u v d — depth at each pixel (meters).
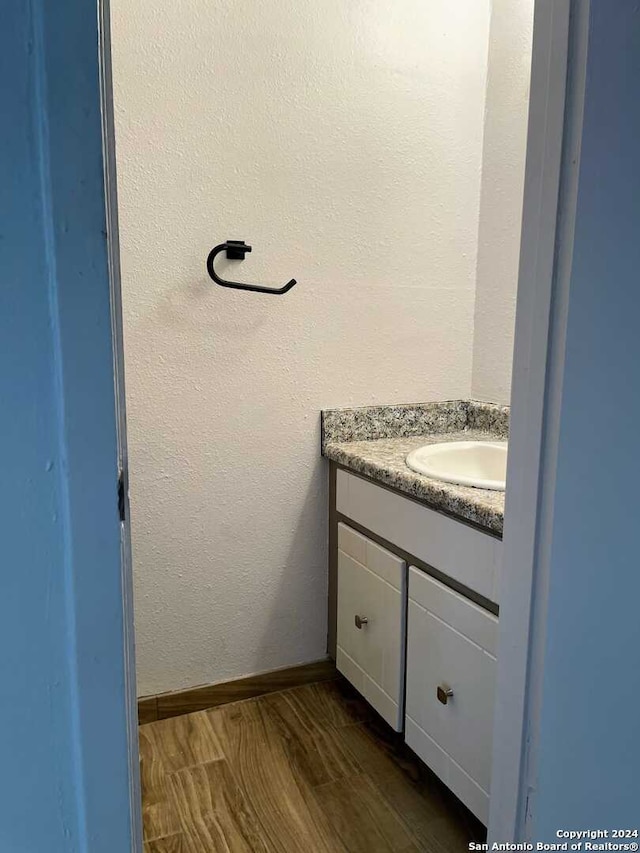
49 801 0.56
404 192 1.87
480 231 1.98
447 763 1.38
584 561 0.89
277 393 1.79
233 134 1.62
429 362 1.99
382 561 1.61
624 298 0.84
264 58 1.63
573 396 0.83
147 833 1.38
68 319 0.50
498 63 1.87
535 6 0.83
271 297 1.74
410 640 1.52
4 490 0.51
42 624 0.53
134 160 1.53
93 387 0.52
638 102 0.80
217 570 1.80
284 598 1.91
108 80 0.55
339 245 1.80
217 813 1.44
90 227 0.50
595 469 0.87
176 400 1.67
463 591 1.32
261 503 1.83
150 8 1.49
